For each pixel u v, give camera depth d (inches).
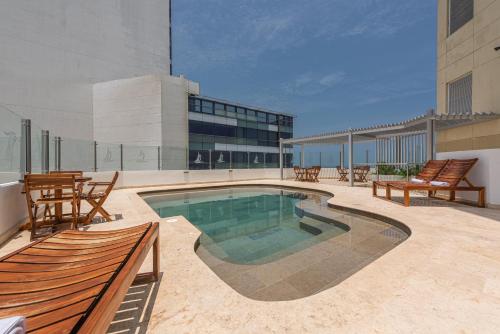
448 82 324.8
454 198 278.4
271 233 209.3
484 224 176.4
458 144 304.2
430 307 78.0
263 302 82.9
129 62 894.4
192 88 842.2
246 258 150.1
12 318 37.8
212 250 166.1
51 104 708.0
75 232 103.3
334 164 744.3
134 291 90.6
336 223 225.9
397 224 195.0
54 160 371.2
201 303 82.7
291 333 67.0
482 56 271.4
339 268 129.3
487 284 91.7
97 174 446.3
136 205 288.7
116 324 71.7
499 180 231.5
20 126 217.5
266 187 565.0
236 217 279.9
